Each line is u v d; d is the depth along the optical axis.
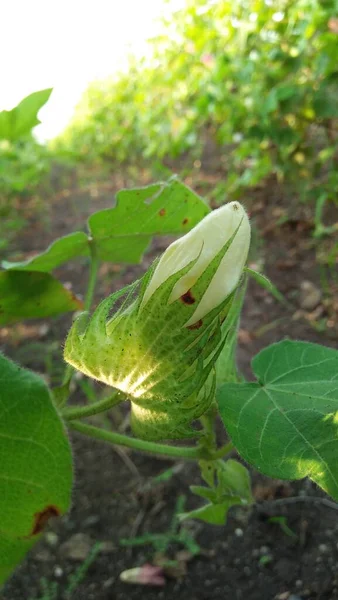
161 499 0.26
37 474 0.11
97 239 0.20
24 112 0.24
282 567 0.22
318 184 0.48
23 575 0.23
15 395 0.11
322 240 0.42
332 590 0.20
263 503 0.24
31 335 0.39
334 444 0.12
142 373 0.12
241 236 0.11
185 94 0.69
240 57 0.53
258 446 0.12
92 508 0.26
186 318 0.11
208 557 0.23
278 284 0.39
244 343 0.33
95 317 0.12
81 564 0.23
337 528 0.23
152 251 0.49
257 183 0.55
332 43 0.41
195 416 0.12
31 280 0.19
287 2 0.47
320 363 0.14
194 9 0.58
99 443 0.29
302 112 0.46
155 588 0.22
